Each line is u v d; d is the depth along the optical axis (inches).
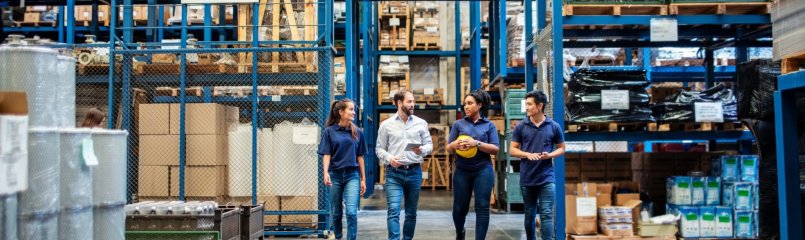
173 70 327.0
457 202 229.9
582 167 318.3
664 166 308.7
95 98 347.9
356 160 248.1
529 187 228.4
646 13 280.8
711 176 291.4
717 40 348.2
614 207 269.7
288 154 319.9
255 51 309.6
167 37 470.6
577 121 275.7
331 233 321.7
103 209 120.3
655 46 348.8
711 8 275.7
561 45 255.9
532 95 227.9
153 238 195.9
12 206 94.9
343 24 636.1
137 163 325.1
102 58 333.7
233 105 353.1
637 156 319.3
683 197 282.0
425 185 677.3
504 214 410.6
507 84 528.4
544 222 224.1
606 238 267.1
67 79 112.7
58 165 106.2
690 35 323.6
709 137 285.7
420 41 695.7
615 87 276.1
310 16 344.2
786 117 158.7
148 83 326.6
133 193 321.4
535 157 220.8
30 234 100.6
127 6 364.8
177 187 311.6
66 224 108.7
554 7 258.4
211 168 309.1
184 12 339.0
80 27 492.7
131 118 322.7
